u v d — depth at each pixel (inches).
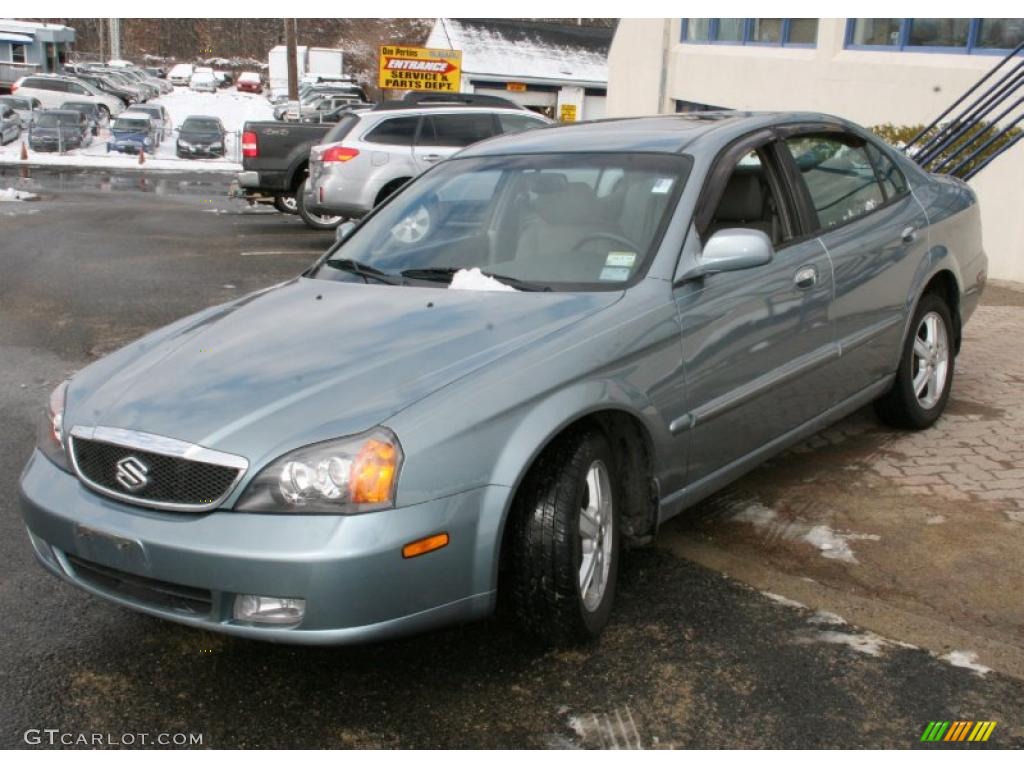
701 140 167.2
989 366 267.1
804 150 182.9
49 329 329.7
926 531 168.6
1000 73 458.3
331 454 114.1
